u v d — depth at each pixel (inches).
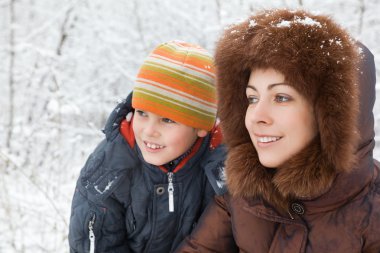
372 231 47.8
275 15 47.7
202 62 59.2
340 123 45.1
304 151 47.6
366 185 49.4
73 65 184.1
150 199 63.0
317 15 47.5
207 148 63.3
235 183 52.5
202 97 58.9
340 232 48.4
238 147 53.4
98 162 62.7
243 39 48.0
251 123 48.4
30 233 106.4
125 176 62.2
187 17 178.5
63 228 108.7
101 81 181.9
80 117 174.4
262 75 46.6
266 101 46.8
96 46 185.5
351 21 160.1
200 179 64.2
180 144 59.6
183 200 63.4
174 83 57.9
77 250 65.3
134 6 187.3
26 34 195.0
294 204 50.0
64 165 149.2
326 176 46.9
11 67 182.7
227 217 59.1
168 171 62.5
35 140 161.6
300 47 43.9
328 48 44.1
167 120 59.3
